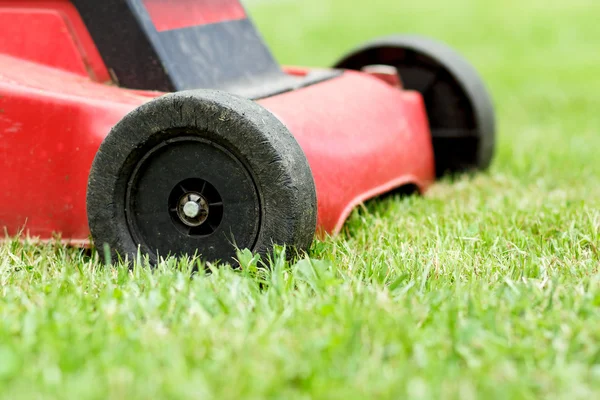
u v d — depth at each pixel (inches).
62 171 54.5
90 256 55.1
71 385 43.1
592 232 55.3
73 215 54.7
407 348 45.4
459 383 43.6
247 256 50.9
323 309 47.0
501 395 42.9
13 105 54.2
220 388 43.2
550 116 91.0
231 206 51.6
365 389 43.1
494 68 122.3
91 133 54.1
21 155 54.6
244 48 60.2
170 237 52.6
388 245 54.7
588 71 116.6
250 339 45.8
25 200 54.9
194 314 47.4
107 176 52.2
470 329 45.8
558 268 52.1
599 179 66.9
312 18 165.3
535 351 45.4
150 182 52.5
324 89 59.9
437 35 147.6
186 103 51.1
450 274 51.3
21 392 43.0
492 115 67.5
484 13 162.6
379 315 46.9
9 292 49.8
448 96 67.1
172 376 43.4
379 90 62.2
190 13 58.8
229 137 50.9
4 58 57.4
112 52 57.1
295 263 51.4
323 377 43.5
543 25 150.8
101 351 45.2
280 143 50.9
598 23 149.4
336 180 56.0
